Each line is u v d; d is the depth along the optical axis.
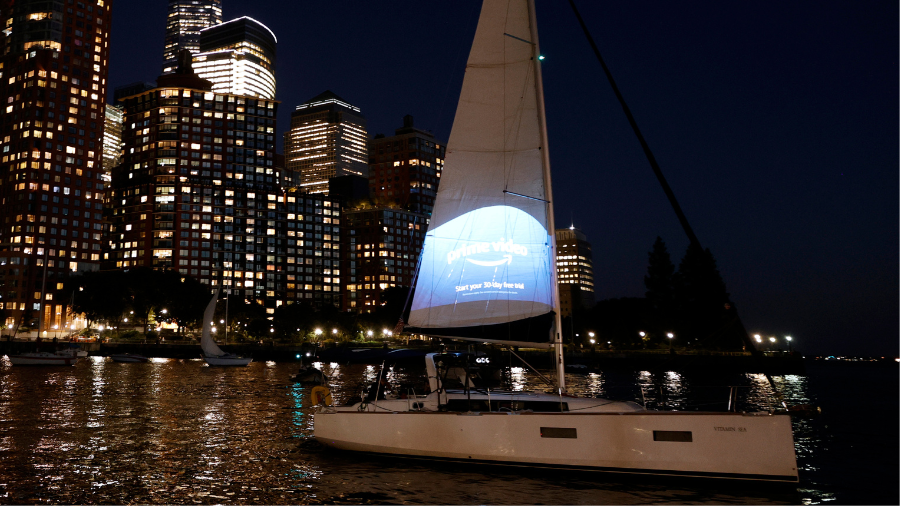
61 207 180.25
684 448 15.45
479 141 17.28
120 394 44.94
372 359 21.27
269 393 47.59
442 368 20.14
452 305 17.25
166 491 17.17
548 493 15.89
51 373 70.19
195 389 50.47
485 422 17.31
